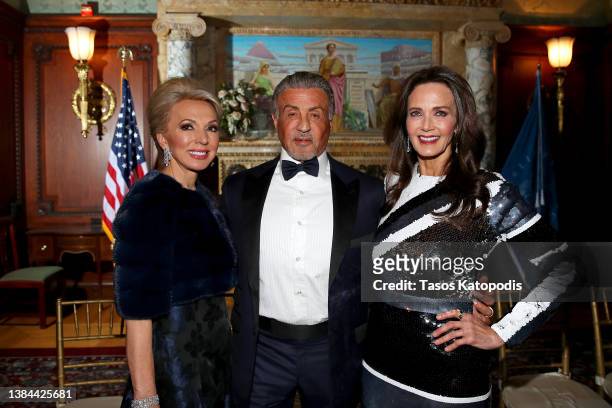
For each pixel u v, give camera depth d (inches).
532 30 258.1
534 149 226.1
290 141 78.9
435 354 66.6
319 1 227.0
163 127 68.4
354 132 246.7
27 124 246.4
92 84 242.5
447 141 70.1
